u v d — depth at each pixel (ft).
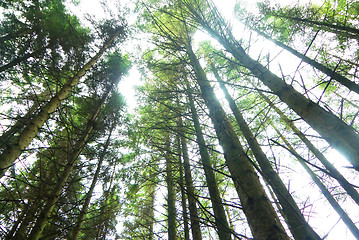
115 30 24.21
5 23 19.56
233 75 16.80
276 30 18.69
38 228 10.94
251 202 4.85
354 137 4.17
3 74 19.63
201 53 22.17
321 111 5.01
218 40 10.08
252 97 21.79
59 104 16.71
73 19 24.85
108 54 25.25
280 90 6.51
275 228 4.19
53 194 12.67
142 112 25.70
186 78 12.80
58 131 23.43
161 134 23.35
